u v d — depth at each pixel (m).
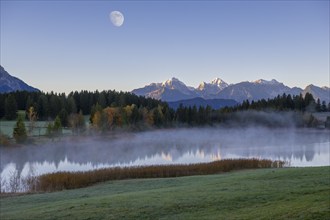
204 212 18.59
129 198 23.44
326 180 25.80
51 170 62.44
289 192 21.86
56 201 27.23
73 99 159.38
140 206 20.61
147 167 50.94
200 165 53.06
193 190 25.39
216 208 19.20
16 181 43.44
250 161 57.00
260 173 33.75
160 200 21.94
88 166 67.69
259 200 20.28
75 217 19.17
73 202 23.83
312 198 19.50
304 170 32.28
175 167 51.28
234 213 17.84
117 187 34.78
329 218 15.26
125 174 46.34
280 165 57.97
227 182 28.86
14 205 27.11
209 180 33.59
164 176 47.72
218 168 51.38
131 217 18.58
